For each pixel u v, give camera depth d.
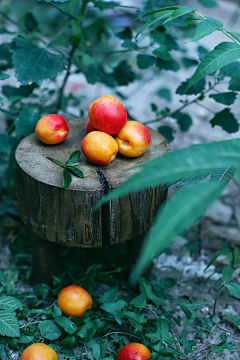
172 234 0.56
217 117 1.07
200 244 1.12
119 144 0.90
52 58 1.03
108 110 0.87
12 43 1.12
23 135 1.01
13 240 1.12
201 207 0.58
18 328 0.87
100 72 1.18
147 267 0.99
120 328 0.92
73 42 1.12
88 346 0.90
